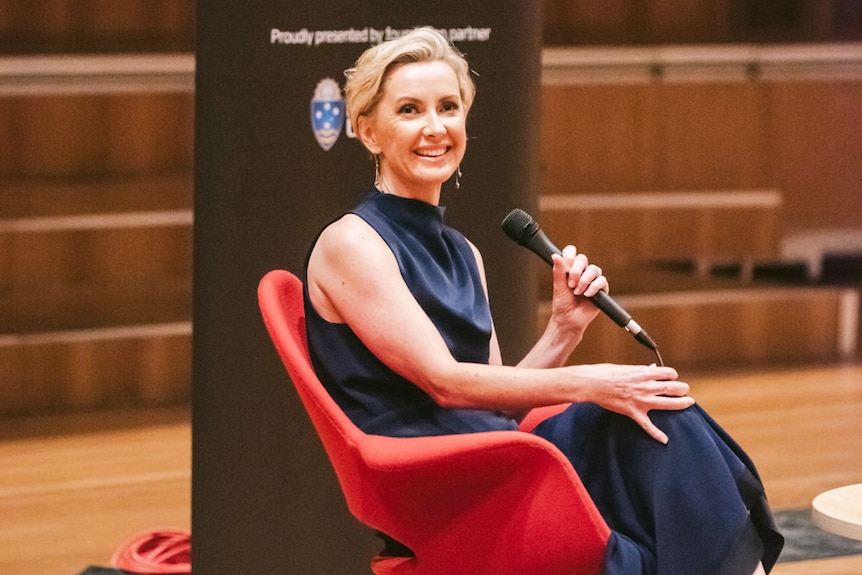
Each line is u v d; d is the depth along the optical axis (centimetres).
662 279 1609
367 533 708
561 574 466
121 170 1495
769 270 1714
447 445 459
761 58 1589
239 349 690
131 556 844
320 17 677
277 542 703
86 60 1370
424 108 493
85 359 1299
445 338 498
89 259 1382
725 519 459
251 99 677
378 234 493
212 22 673
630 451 478
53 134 1466
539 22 723
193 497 707
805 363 1510
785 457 1092
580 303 526
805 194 1645
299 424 697
